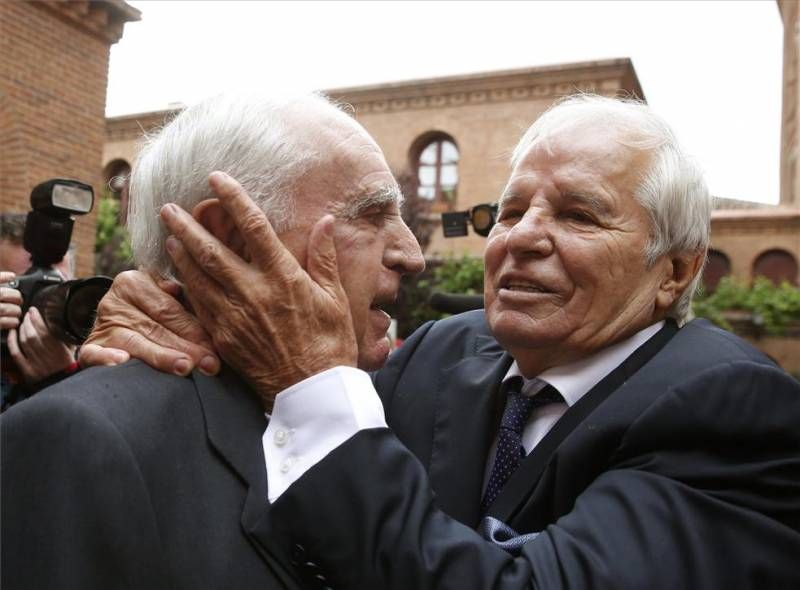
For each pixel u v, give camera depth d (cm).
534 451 129
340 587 98
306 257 107
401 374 165
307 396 103
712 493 111
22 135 588
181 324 106
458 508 137
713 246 1630
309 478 99
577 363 135
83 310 163
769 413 116
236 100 109
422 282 1062
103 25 651
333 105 116
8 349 184
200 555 93
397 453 104
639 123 131
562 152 129
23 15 586
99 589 87
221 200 99
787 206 1623
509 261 131
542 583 102
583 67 1410
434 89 1500
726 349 126
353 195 110
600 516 108
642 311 132
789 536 109
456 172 1516
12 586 87
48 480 89
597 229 127
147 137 123
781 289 1527
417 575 97
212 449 99
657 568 102
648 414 115
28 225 191
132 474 90
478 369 154
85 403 92
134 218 114
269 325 101
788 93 1065
